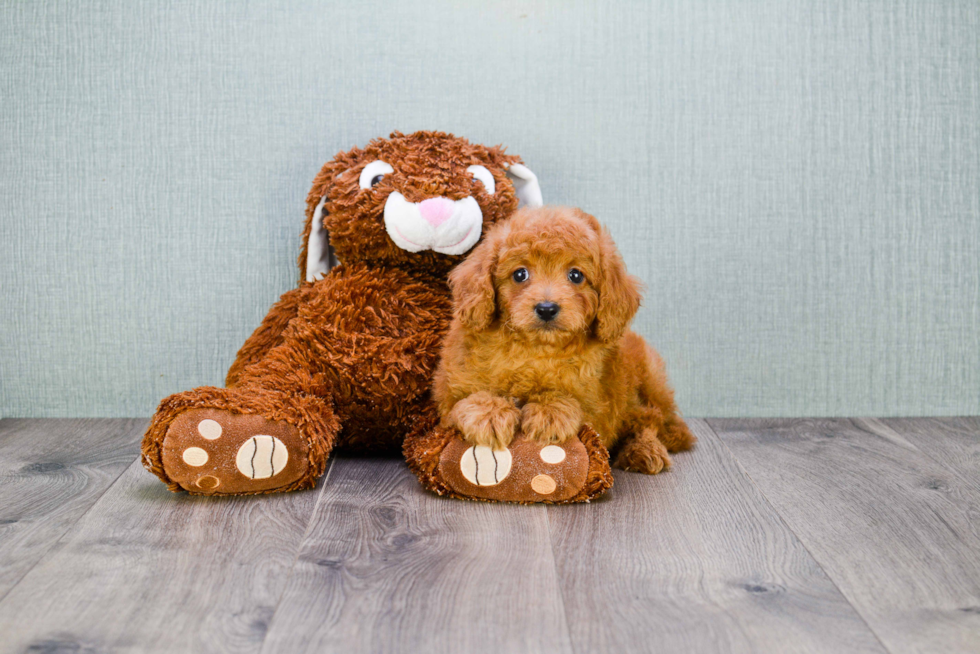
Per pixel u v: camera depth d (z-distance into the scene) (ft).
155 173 6.77
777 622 3.51
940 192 7.01
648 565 4.07
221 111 6.72
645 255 6.96
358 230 5.82
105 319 6.90
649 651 3.27
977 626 3.49
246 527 4.52
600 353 5.18
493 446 4.85
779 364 7.13
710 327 7.06
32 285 6.84
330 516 4.71
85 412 7.00
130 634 3.37
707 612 3.58
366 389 5.64
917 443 6.35
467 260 5.16
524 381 5.05
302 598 3.68
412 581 3.86
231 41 6.65
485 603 3.65
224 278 6.89
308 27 6.66
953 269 7.10
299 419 5.10
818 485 5.34
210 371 7.00
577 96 6.80
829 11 6.80
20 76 6.63
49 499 4.96
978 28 6.87
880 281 7.07
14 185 6.75
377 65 6.72
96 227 6.81
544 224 4.88
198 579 3.87
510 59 6.75
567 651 3.27
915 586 3.86
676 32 6.77
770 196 6.94
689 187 6.91
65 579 3.86
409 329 5.78
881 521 4.70
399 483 5.34
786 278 7.04
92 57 6.62
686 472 5.61
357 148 6.24
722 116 6.86
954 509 4.90
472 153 6.07
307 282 6.20
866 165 6.95
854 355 7.16
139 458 5.84
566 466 4.82
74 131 6.70
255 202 6.82
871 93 6.88
